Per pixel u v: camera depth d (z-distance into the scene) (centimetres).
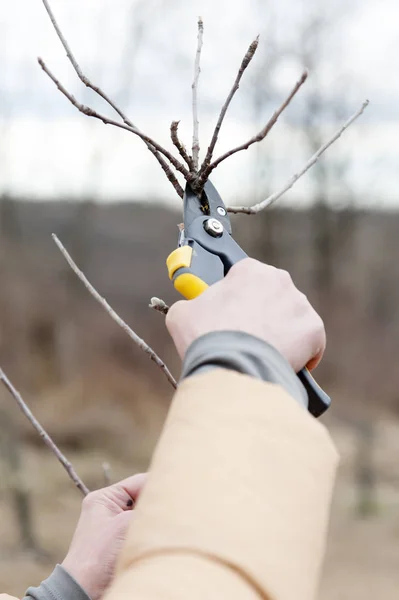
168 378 118
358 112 113
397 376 1694
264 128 96
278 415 59
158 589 51
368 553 949
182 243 96
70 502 1048
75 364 1656
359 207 2105
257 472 56
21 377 1634
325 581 852
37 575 785
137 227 2075
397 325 1847
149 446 1359
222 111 100
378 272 2023
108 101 103
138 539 55
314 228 2078
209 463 57
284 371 65
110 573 105
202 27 109
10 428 1006
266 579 52
